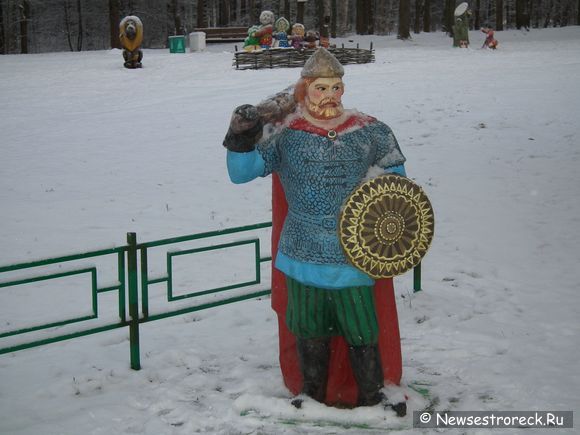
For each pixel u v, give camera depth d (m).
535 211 11.50
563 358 6.25
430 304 7.68
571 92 19.50
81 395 5.82
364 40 43.00
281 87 22.59
